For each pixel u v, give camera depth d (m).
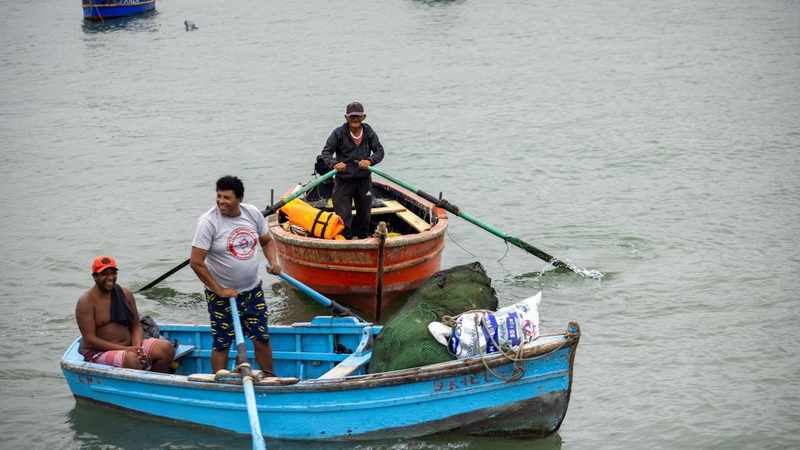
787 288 46.78
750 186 65.50
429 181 69.88
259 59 128.50
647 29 141.88
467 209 63.19
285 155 78.69
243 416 33.03
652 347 40.81
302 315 46.38
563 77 109.88
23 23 171.25
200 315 46.62
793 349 40.00
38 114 98.38
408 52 130.50
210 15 175.12
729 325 42.75
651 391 36.72
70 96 107.44
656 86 102.88
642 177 69.12
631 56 121.44
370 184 49.16
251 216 33.88
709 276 48.88
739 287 47.25
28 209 65.38
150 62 128.62
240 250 33.19
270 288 50.53
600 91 101.44
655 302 45.88
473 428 32.41
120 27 162.62
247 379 31.59
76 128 91.38
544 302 46.56
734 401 35.69
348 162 47.59
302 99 101.56
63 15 180.12
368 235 50.38
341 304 47.72
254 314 34.28
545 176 70.44
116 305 35.53
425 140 82.56
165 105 100.81
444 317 32.94
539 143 80.38
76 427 35.00
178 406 34.16
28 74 122.69
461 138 82.94
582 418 34.88
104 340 35.50
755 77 105.06
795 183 65.81
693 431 33.62
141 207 65.25
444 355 32.28
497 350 31.53
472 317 32.16
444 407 31.86
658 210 60.97
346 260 45.56
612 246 54.50
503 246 55.81
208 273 32.94
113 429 34.81
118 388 35.09
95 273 34.72
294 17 168.88
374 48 134.62
